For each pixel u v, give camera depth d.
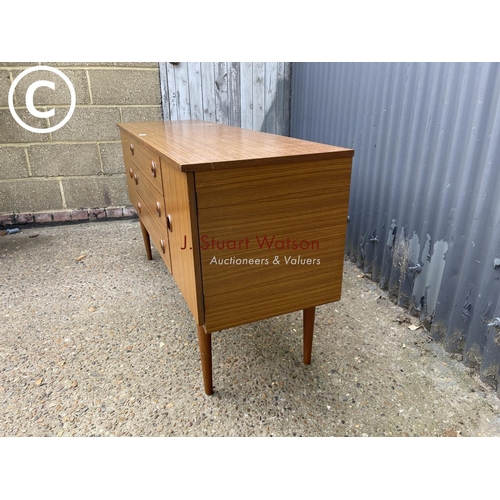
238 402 1.54
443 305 1.78
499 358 1.52
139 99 3.21
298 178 1.26
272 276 1.36
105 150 3.27
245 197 1.20
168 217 1.49
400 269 2.10
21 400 1.54
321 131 2.94
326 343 1.87
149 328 1.99
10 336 1.92
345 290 2.32
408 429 1.41
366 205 2.41
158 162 1.49
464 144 1.59
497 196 1.45
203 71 3.28
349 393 1.57
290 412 1.49
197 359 1.77
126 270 2.60
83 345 1.86
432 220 1.83
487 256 1.51
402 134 1.98
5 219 3.25
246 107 3.49
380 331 1.95
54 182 3.26
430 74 1.76
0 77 2.88
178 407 1.52
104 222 3.47
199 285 1.26
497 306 1.49
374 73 2.19
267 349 1.84
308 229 1.34
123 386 1.62
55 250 2.91
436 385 1.60
